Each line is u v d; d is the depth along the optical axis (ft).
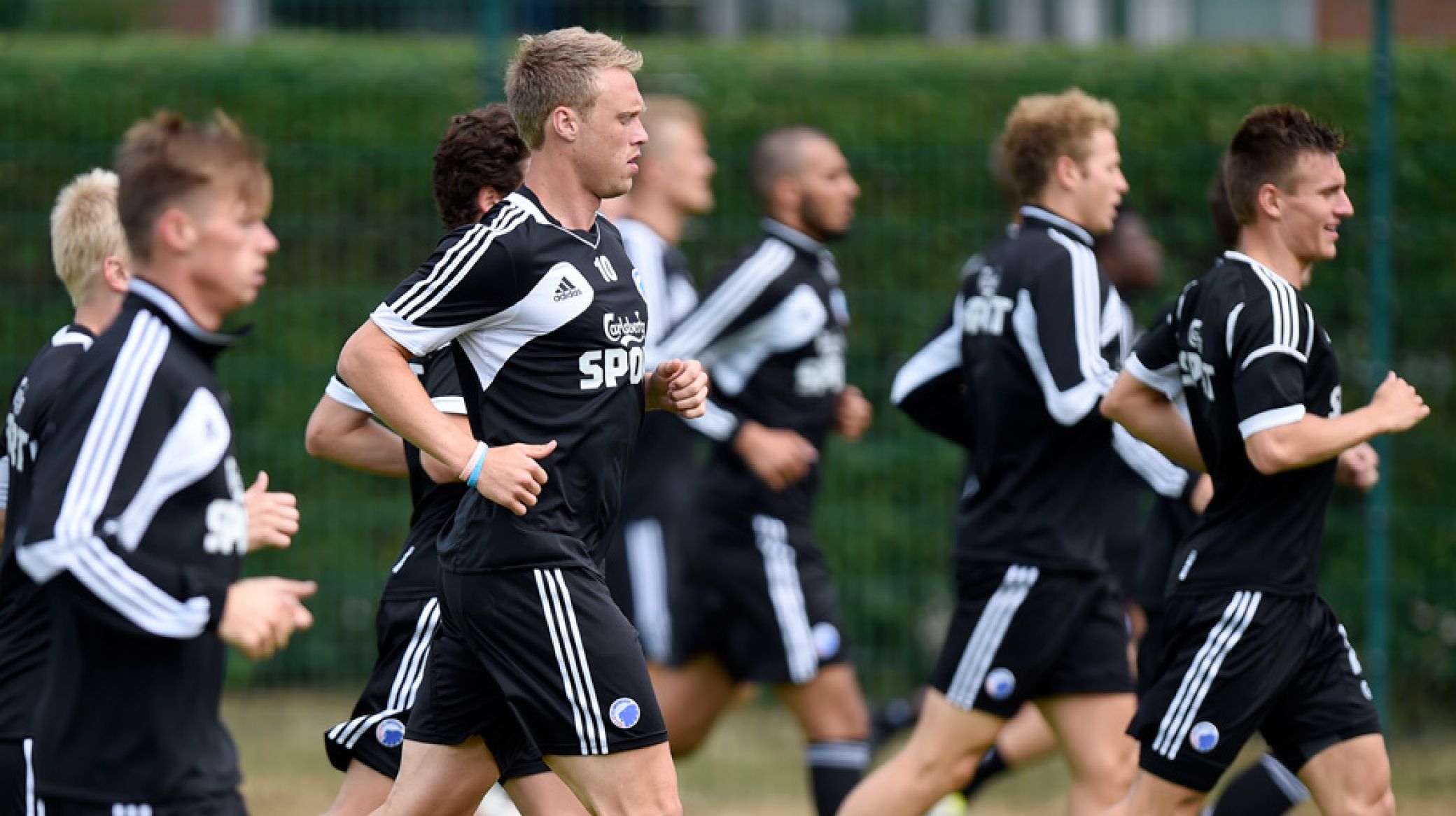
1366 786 46.78
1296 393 45.24
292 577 87.56
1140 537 66.64
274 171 87.51
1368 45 89.51
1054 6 121.29
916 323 88.07
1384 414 44.93
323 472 87.66
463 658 42.14
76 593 36.50
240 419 87.40
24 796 42.78
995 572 54.60
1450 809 75.00
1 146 89.15
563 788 47.01
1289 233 47.62
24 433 42.91
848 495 88.63
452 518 42.65
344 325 87.61
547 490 40.27
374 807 46.34
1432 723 84.58
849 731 63.98
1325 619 47.52
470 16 94.17
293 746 84.74
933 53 89.81
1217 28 129.08
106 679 36.99
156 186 36.91
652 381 43.98
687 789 80.02
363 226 87.71
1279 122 47.42
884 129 88.33
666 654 71.36
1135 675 58.08
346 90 89.25
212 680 38.42
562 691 40.19
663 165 74.28
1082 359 53.01
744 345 63.93
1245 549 46.83
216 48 91.25
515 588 40.09
